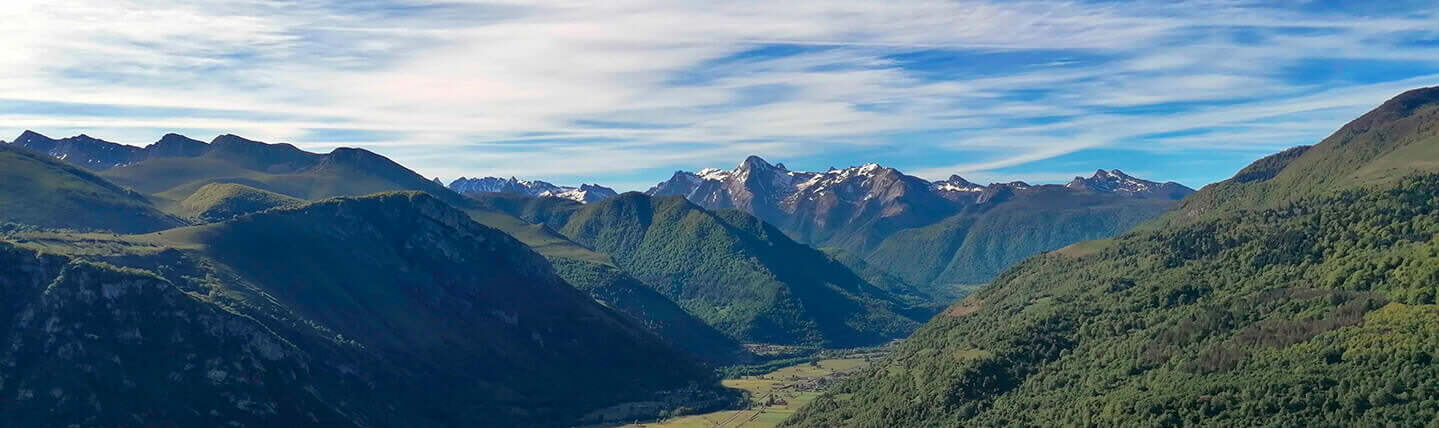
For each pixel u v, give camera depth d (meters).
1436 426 198.00
